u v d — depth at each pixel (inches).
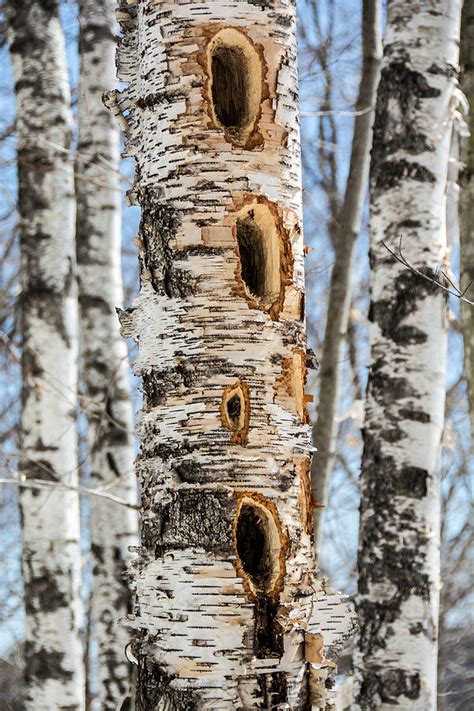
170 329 133.8
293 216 138.1
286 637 126.0
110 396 349.1
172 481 129.6
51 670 308.8
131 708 193.3
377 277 263.1
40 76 340.2
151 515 131.8
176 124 137.3
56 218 332.5
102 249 360.2
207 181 135.1
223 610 125.1
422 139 263.4
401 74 266.1
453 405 580.7
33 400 321.1
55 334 325.4
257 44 138.9
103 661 331.3
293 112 140.9
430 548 252.4
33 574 313.0
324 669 127.5
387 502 253.1
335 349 343.9
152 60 140.9
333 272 350.9
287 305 135.5
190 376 131.5
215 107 139.5
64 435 320.8
